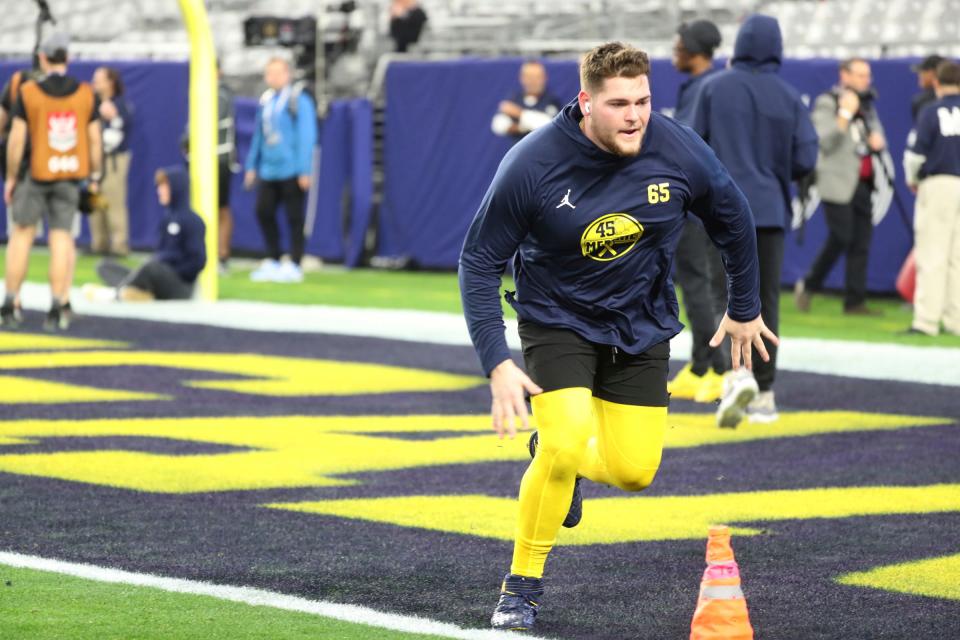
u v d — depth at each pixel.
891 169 27.48
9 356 19.33
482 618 8.01
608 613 8.16
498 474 12.24
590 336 7.90
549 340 7.91
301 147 30.19
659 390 8.19
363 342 21.41
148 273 26.14
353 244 33.34
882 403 16.39
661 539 10.01
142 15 42.62
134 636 7.59
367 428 14.52
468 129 32.16
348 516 10.58
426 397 16.64
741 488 11.82
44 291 27.72
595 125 7.59
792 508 11.04
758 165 14.84
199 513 10.62
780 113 14.87
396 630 7.74
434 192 32.75
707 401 16.34
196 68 26.28
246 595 8.41
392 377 18.16
